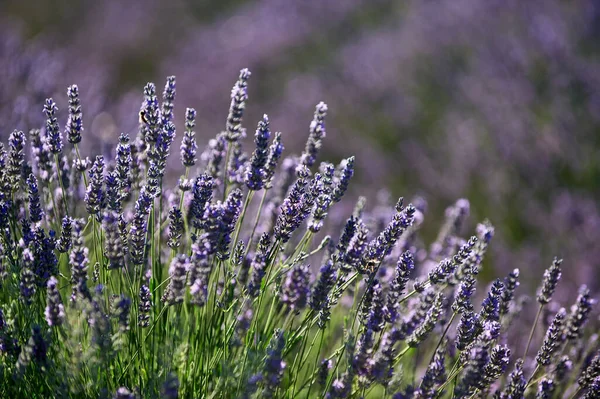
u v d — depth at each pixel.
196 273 1.34
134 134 2.64
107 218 1.33
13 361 1.33
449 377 1.38
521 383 1.36
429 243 2.61
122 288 1.41
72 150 1.65
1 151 1.38
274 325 1.41
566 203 2.42
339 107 3.43
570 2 3.14
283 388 1.42
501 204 2.56
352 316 1.46
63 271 1.46
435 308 1.35
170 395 1.27
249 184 1.39
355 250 1.36
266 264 1.38
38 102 2.09
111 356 1.32
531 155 2.65
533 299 2.06
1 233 1.37
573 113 2.70
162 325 1.39
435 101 3.33
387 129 3.28
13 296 1.37
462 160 2.78
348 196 2.82
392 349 1.33
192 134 1.40
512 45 3.07
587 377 1.41
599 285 2.11
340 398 1.33
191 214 1.44
